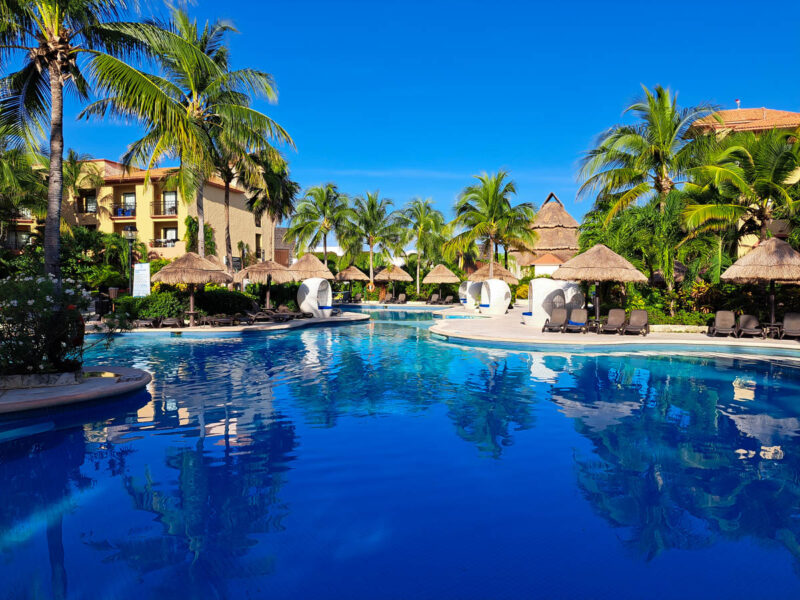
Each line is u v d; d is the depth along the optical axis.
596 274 16.33
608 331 16.69
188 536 4.00
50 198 10.23
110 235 33.69
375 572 3.53
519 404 8.22
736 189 18.16
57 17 10.51
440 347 15.02
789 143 18.12
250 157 25.97
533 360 12.65
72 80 12.88
